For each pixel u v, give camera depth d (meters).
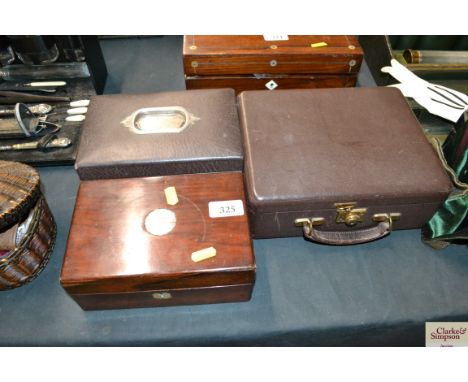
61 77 0.97
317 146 0.72
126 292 0.61
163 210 0.64
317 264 0.73
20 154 0.84
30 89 0.94
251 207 0.67
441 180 0.67
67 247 0.60
